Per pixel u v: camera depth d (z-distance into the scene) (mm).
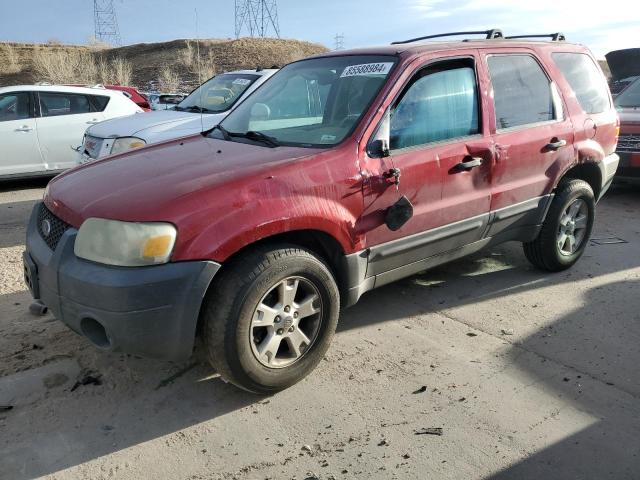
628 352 3715
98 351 3615
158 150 3828
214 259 2797
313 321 3277
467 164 3861
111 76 28828
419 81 3730
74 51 37594
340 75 3947
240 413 3064
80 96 8930
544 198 4582
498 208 4211
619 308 4359
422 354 3666
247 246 3023
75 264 2828
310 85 4086
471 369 3494
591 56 5207
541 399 3197
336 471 2645
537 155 4406
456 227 3945
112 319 2715
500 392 3258
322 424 2975
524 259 5422
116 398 3172
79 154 7430
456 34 4711
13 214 7039
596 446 2818
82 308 2795
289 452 2770
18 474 2611
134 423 2973
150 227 2717
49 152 8672
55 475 2609
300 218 3045
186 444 2822
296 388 3287
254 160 3277
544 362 3582
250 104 4441
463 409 3100
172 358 2902
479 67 4082
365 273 3537
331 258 3406
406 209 3521
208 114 7078
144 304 2701
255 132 3898
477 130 4023
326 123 3736
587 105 4996
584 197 4922
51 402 3115
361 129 3439
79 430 2908
